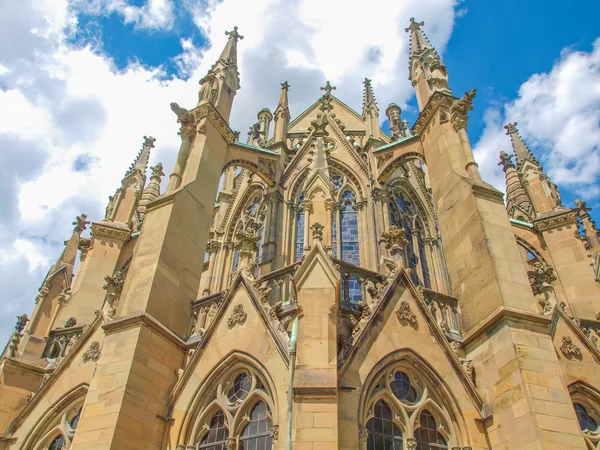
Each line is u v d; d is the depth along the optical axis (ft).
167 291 62.69
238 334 56.65
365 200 93.91
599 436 59.93
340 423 45.29
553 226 90.58
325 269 51.21
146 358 55.77
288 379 48.75
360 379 49.16
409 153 84.64
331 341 47.14
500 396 51.52
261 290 59.72
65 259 90.07
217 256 101.04
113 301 71.87
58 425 65.98
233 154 87.35
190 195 72.02
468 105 75.92
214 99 84.94
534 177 101.65
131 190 107.55
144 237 66.90
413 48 92.89
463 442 50.72
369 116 109.91
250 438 50.31
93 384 53.93
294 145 112.06
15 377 72.69
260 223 97.60
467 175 69.62
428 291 62.18
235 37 99.76
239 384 54.80
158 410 54.80
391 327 54.24
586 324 70.44
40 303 81.20
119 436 49.24
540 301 67.56
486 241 60.70
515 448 47.83
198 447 52.70
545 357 51.93
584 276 83.41
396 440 49.34
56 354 77.51
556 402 48.83
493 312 56.03
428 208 101.30
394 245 61.98
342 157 100.89
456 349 57.72
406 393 52.80
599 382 62.54
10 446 65.51
